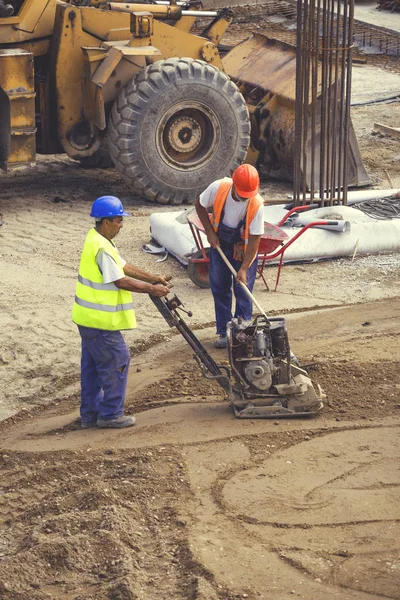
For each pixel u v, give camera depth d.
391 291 12.02
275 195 16.70
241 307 10.00
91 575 6.12
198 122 16.28
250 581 5.91
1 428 8.92
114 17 16.09
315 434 8.06
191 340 8.57
